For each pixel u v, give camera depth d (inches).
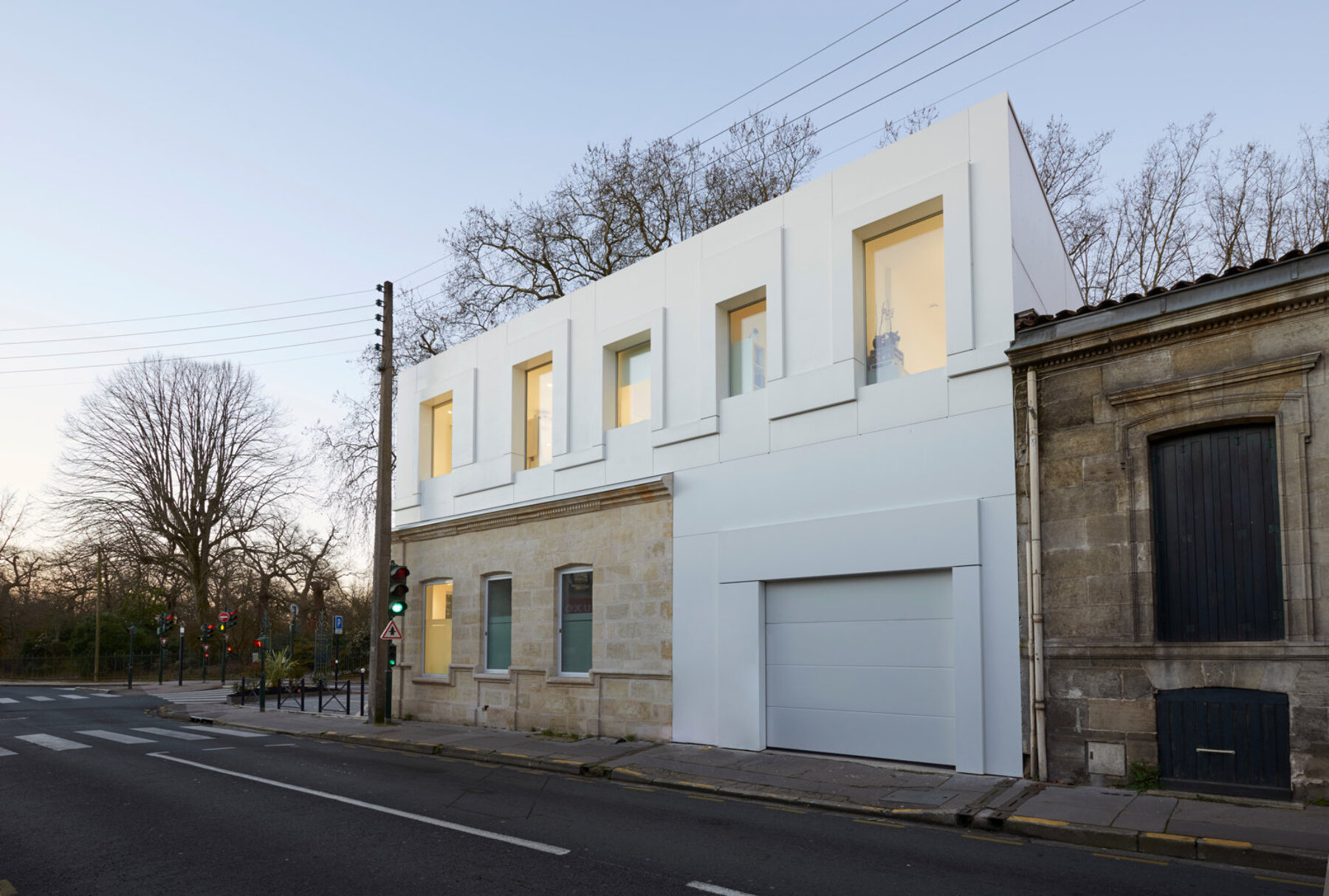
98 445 1632.6
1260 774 362.0
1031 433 435.8
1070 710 411.8
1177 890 265.0
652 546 607.5
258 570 1749.5
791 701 524.7
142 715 979.3
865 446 502.3
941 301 493.0
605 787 459.8
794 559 522.3
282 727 788.0
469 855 307.0
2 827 356.8
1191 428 395.2
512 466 738.8
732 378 595.5
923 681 468.8
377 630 783.7
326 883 274.1
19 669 2090.3
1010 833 344.5
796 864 295.3
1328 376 358.6
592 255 1120.2
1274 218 911.0
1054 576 423.5
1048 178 1043.3
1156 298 401.1
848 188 529.0
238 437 1736.0
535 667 677.3
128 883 275.4
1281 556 366.6
